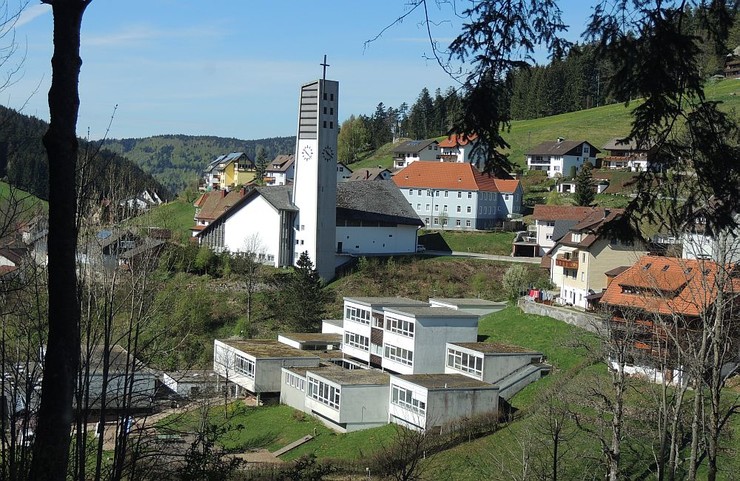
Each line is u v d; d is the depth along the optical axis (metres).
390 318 52.09
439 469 35.22
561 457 31.22
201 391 34.09
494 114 10.09
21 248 16.16
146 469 14.38
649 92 9.18
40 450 10.87
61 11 10.66
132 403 16.88
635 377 36.12
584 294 56.22
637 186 9.91
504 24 9.98
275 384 50.00
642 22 9.12
